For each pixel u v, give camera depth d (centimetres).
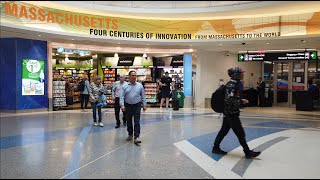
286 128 946
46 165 530
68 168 512
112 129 913
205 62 1678
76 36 1312
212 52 1712
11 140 746
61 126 970
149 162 550
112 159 570
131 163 543
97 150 643
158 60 1772
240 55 1609
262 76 1964
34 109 1384
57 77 1678
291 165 526
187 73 1662
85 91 1474
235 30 1430
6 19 1125
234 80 581
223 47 1573
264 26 1377
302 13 1221
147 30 1474
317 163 539
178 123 1053
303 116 1287
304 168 507
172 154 609
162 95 1562
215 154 608
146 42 1448
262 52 1577
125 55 1812
